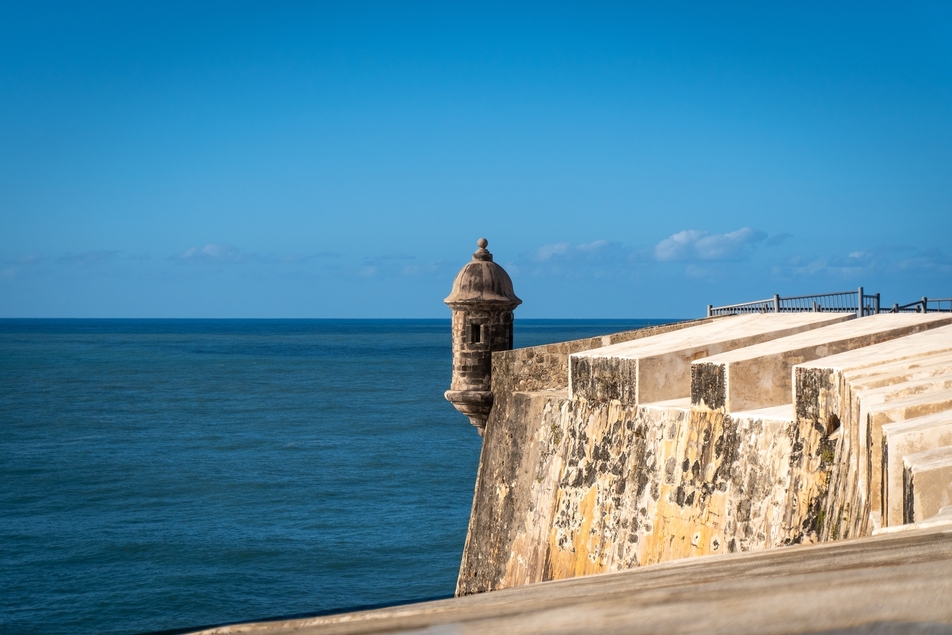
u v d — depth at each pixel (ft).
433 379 424.05
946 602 6.53
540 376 80.38
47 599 113.50
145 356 606.14
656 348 62.95
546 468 71.05
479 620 9.09
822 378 42.70
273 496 170.09
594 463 64.18
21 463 202.59
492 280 86.43
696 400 54.19
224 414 292.81
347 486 178.70
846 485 36.24
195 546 136.67
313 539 141.28
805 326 61.52
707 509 51.24
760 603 7.54
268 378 430.61
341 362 547.08
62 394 353.51
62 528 146.51
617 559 59.62
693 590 8.94
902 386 29.84
